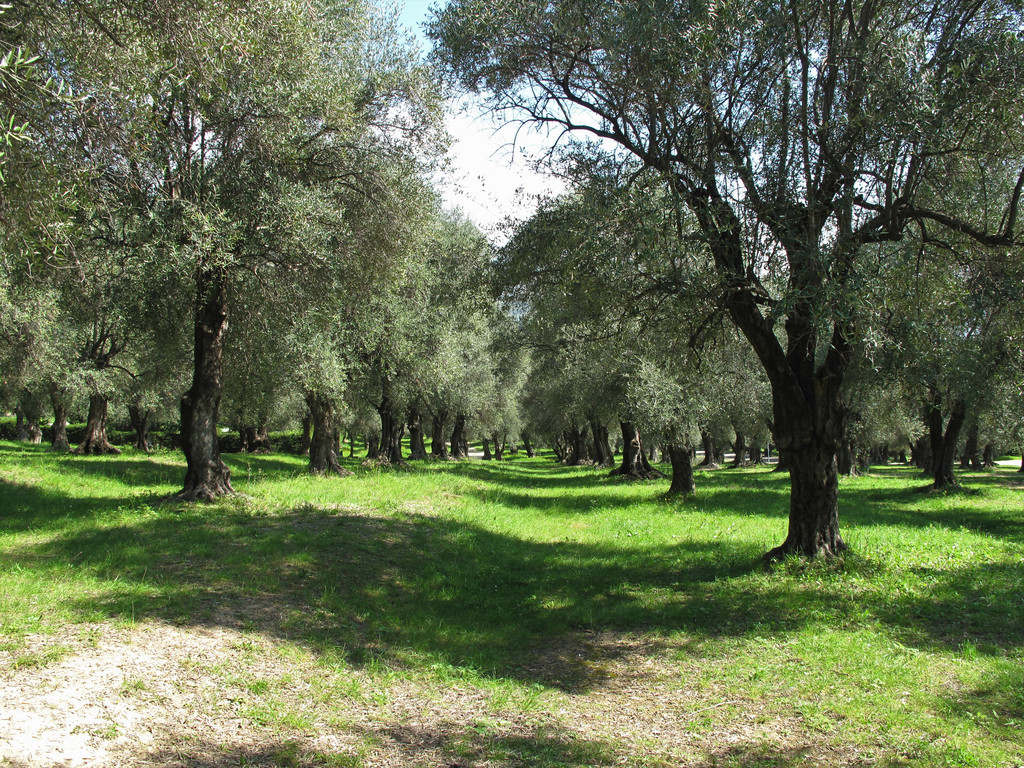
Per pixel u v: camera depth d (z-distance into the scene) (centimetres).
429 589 924
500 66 1058
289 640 648
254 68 1016
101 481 1664
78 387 2464
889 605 819
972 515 1722
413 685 584
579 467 4759
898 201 935
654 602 884
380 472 2538
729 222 923
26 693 443
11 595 657
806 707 530
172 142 1083
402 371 2583
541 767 435
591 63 1008
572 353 2045
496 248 1187
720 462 5438
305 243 1173
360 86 1317
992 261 957
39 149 661
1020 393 1623
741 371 2089
